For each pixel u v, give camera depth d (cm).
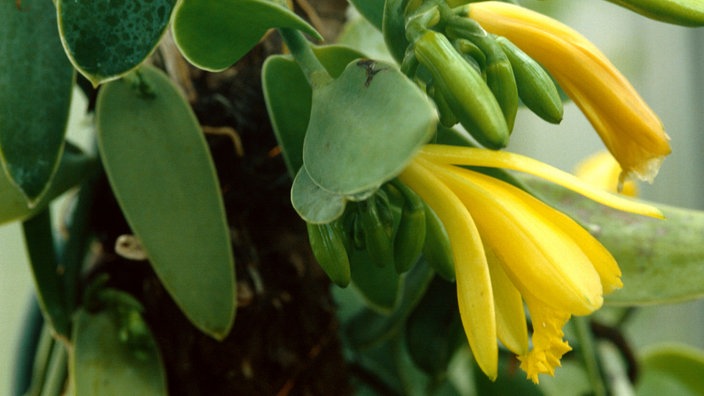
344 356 56
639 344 107
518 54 41
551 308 40
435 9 40
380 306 50
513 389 63
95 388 50
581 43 43
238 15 41
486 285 39
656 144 42
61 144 45
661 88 116
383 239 41
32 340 60
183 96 49
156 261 48
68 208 57
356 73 38
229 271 48
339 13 57
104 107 48
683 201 121
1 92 44
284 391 53
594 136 115
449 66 38
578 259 39
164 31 41
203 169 48
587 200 52
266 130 52
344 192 36
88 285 53
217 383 52
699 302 115
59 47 45
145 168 48
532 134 114
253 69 52
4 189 48
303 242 53
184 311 48
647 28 113
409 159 35
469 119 38
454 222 40
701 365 66
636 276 50
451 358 58
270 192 52
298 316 53
